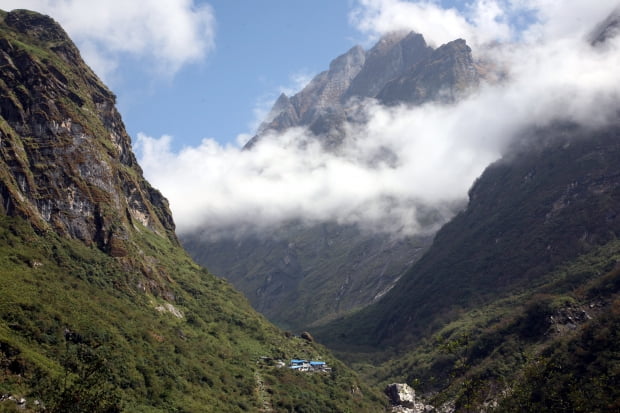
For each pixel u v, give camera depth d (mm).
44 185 164750
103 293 155250
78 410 87625
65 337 126062
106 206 181000
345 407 189000
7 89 173000
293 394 178125
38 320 122688
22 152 165125
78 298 142875
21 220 152000
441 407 188875
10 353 109125
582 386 150125
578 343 167000
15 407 98250
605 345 158875
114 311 151125
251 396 164375
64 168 172500
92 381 95312
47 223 160875
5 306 120625
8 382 103875
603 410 139000
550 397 153000
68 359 114125
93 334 132250
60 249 156125
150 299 175500
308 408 174250
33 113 174000
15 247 144000
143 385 132375
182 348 161000
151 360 143000
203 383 154000
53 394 91000
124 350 136875
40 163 167500
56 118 178125
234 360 181500
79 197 172625
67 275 150000
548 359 167250
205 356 169125
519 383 169750
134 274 174250
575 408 142250
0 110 168875
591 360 158375
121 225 183250
